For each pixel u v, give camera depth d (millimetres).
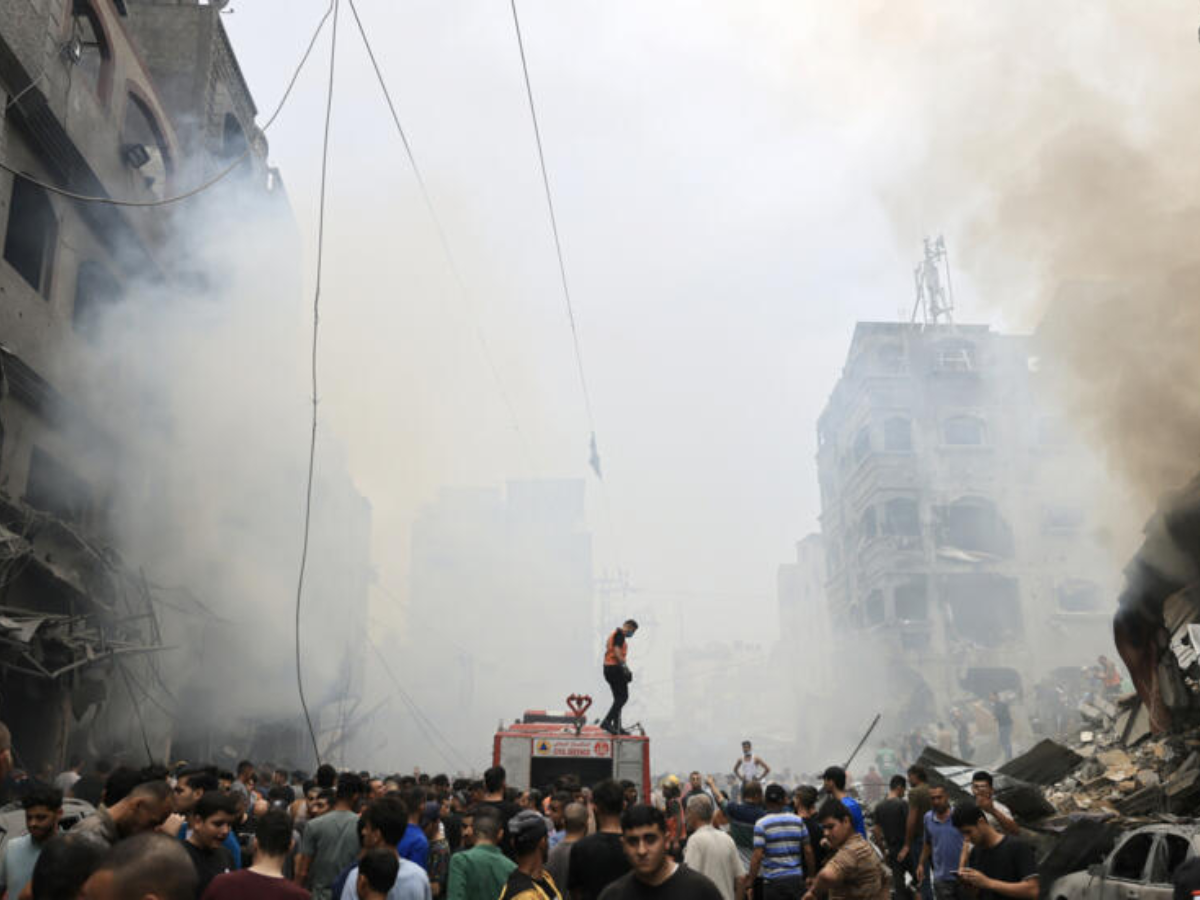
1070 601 44875
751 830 10727
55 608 19609
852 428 51344
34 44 18828
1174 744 16203
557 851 7383
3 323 18109
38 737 18797
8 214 18969
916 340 49000
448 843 10672
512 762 12500
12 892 5336
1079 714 25172
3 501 17109
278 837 5242
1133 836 10000
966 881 6953
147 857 2807
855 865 6934
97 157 21781
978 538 46875
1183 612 16750
